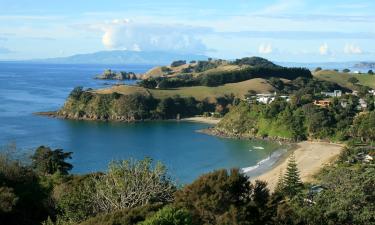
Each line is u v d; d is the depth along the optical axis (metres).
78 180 61.09
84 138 196.62
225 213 39.84
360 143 183.88
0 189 55.12
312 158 159.00
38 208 57.28
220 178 42.75
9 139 179.00
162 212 35.00
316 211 50.19
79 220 43.69
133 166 48.03
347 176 61.62
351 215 50.59
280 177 110.81
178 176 133.62
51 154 97.06
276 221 44.09
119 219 37.41
